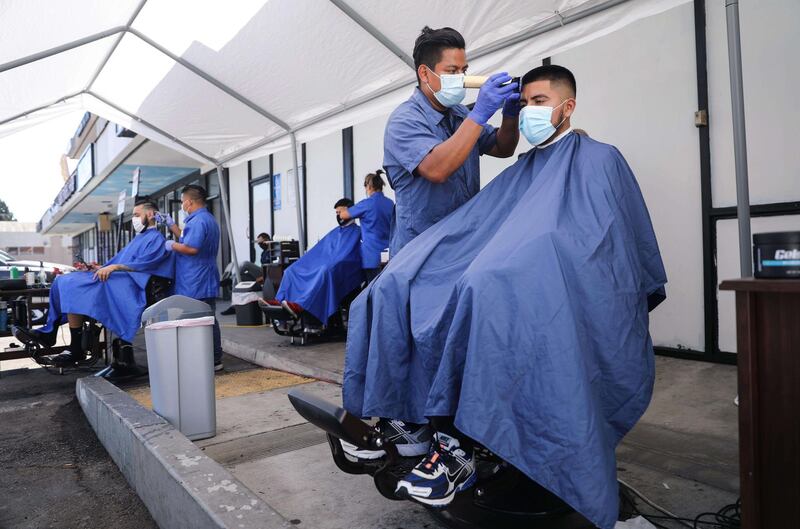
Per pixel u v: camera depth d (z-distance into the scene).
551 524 1.69
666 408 2.88
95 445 3.20
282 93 5.39
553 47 3.73
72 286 4.43
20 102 5.22
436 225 1.83
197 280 4.70
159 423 2.66
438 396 1.48
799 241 1.11
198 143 6.91
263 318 7.38
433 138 1.85
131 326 4.43
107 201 19.11
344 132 7.50
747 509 1.17
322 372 4.27
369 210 5.38
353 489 2.19
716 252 3.69
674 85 3.86
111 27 4.50
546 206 1.53
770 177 3.43
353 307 1.81
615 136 4.19
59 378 5.17
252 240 10.39
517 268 1.43
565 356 1.36
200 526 1.78
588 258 1.46
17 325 5.05
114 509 2.36
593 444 1.31
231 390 4.05
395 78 4.80
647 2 3.26
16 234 44.41
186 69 5.24
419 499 1.54
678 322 3.91
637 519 1.69
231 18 4.32
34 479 2.71
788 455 1.13
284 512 2.00
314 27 4.29
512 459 1.36
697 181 3.76
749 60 3.49
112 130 12.05
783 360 1.14
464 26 3.86
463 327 1.47
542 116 1.67
